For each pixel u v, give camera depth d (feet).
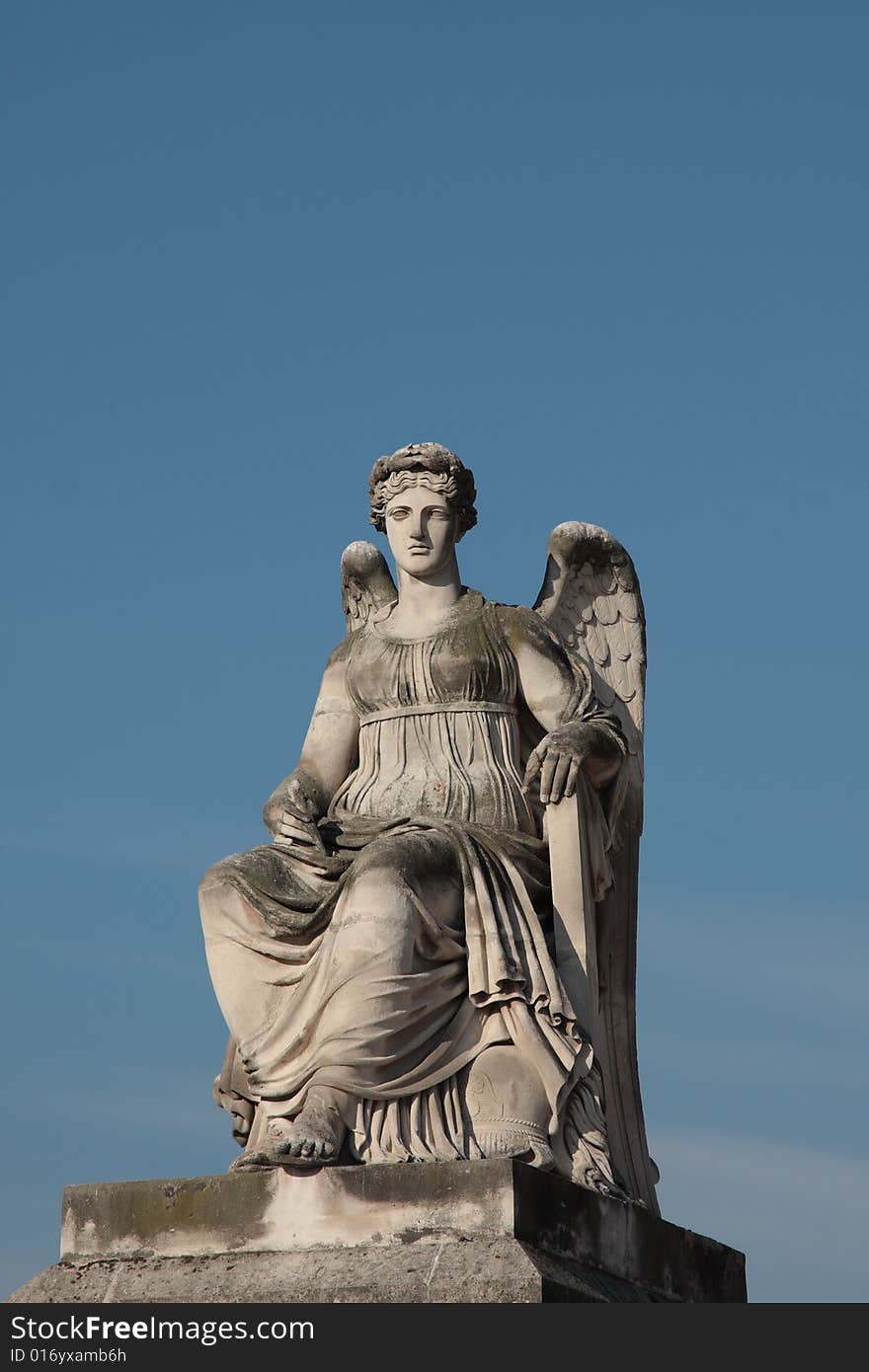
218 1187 83.15
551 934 90.02
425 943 85.66
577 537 98.84
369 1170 81.15
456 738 92.43
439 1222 79.87
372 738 93.71
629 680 98.84
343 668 96.12
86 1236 84.58
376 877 85.25
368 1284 78.59
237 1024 87.66
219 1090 90.02
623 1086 92.89
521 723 94.94
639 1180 91.91
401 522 95.45
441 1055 84.99
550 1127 85.30
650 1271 86.79
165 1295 81.30
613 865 94.94
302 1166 81.46
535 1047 85.25
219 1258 82.28
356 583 99.04
